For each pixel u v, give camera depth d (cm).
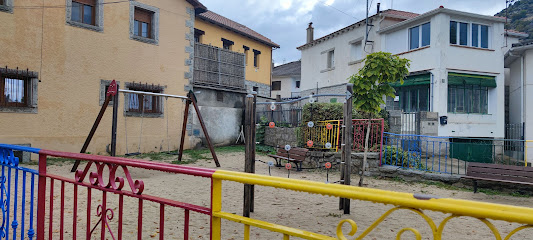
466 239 452
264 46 2495
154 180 829
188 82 1552
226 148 1622
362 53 1884
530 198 751
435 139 1439
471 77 1548
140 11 1398
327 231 468
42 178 271
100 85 1253
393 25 1683
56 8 1145
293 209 591
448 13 1490
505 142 1616
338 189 139
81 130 1205
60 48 1155
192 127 1571
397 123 1293
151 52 1411
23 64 1073
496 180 779
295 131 1363
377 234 459
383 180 933
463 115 1520
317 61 2298
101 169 229
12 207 539
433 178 884
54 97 1141
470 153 1498
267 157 1343
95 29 1239
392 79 738
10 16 1048
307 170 1062
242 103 1853
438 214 577
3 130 1032
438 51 1483
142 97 1386
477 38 1570
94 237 423
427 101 1541
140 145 1368
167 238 424
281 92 3338
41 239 275
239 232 457
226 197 672
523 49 1490
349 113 571
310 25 2442
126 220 496
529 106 1522
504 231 488
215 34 2047
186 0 1548
